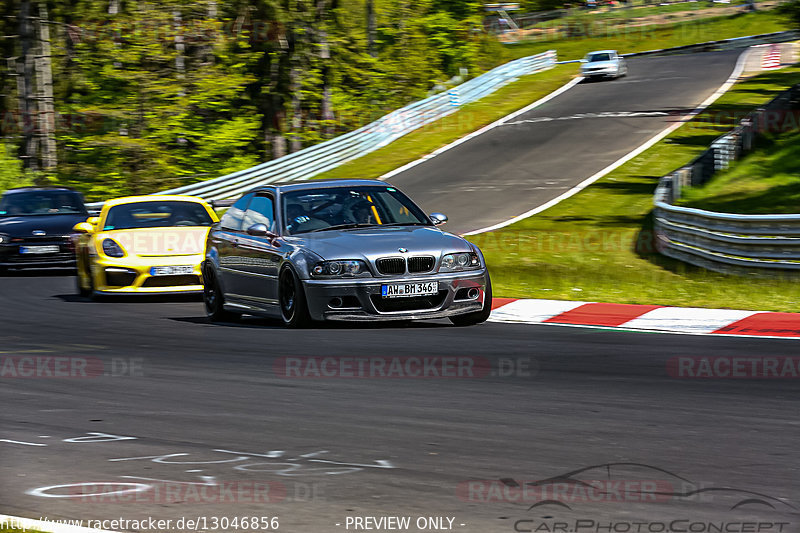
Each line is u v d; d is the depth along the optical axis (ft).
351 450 61.36
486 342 106.52
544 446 61.67
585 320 127.85
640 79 559.38
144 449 62.64
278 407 75.10
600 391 79.51
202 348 106.73
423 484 53.47
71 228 218.59
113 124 489.67
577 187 329.11
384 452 60.75
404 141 448.24
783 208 253.44
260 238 127.44
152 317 140.05
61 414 74.38
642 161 361.30
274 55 545.85
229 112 539.70
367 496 51.37
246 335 115.96
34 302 162.91
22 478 56.39
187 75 506.89
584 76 562.66
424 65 637.30
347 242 118.32
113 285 161.17
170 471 57.16
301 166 388.98
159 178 477.36
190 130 502.38
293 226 125.08
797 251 163.22
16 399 80.74
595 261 203.21
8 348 110.63
